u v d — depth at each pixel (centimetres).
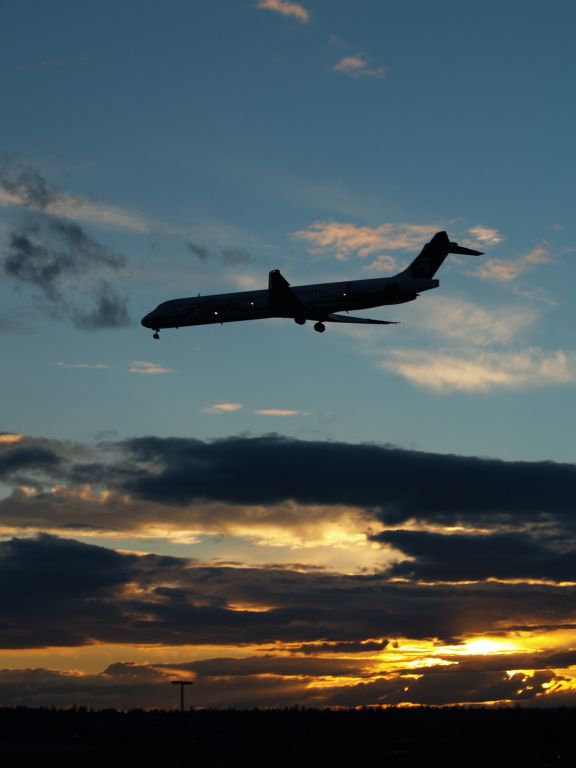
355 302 11656
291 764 10131
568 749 10575
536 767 10019
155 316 12631
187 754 10288
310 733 11112
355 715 11819
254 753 10356
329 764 10119
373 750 10456
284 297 11388
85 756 10125
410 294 11588
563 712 11569
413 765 10069
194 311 12412
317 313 11631
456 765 10088
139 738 10869
